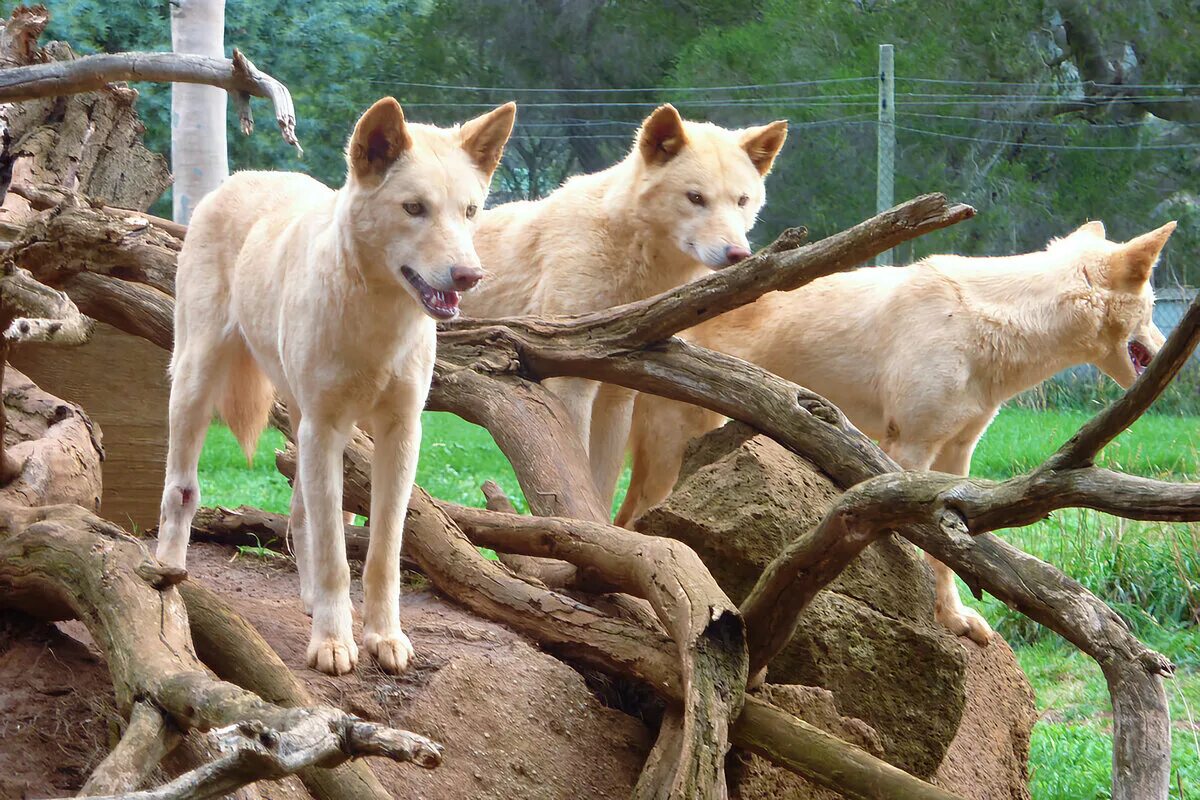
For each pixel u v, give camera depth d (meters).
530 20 22.14
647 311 5.55
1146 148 20.27
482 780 3.96
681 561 4.17
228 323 4.51
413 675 4.10
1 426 4.58
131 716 2.99
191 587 3.81
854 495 3.76
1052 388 17.33
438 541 4.86
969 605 8.72
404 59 22.33
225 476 11.37
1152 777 3.48
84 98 8.29
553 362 5.75
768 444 5.09
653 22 22.17
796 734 3.88
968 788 5.14
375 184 3.72
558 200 6.54
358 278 3.75
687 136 6.21
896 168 19.88
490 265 6.61
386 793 3.35
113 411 7.13
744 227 6.37
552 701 4.34
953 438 6.72
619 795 4.24
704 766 3.58
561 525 4.74
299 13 21.80
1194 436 13.12
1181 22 21.17
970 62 20.69
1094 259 6.48
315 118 21.16
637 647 4.35
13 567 3.70
